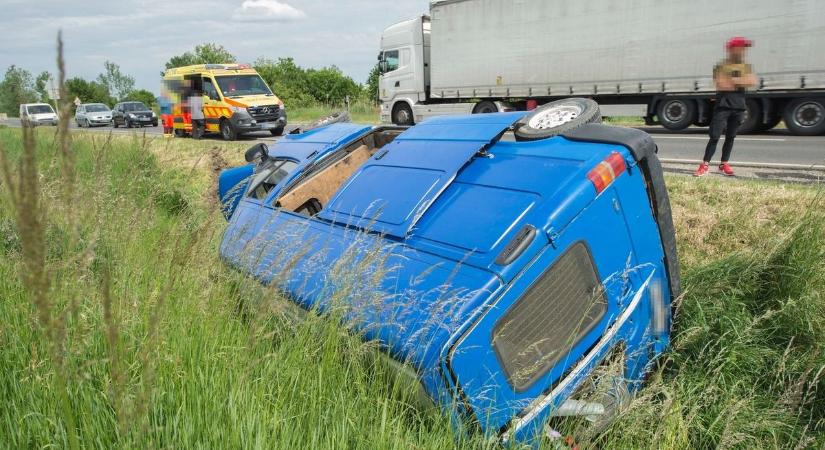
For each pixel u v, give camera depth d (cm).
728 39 1448
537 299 261
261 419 229
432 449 234
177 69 2259
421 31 2177
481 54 1988
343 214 346
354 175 380
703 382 324
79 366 239
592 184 278
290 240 345
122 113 3347
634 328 303
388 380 262
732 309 376
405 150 375
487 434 246
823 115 1347
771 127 1474
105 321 181
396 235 302
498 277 252
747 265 404
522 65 1888
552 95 1834
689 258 500
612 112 1722
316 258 313
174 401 234
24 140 146
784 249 397
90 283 256
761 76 1405
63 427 225
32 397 241
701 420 307
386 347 259
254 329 257
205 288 303
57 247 245
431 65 2155
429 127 393
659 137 1454
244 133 2150
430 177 329
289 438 227
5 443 222
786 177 751
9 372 263
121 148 690
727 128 775
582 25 1720
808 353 336
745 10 1410
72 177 192
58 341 171
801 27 1332
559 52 1788
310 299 297
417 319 253
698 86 1520
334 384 262
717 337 355
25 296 303
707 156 788
